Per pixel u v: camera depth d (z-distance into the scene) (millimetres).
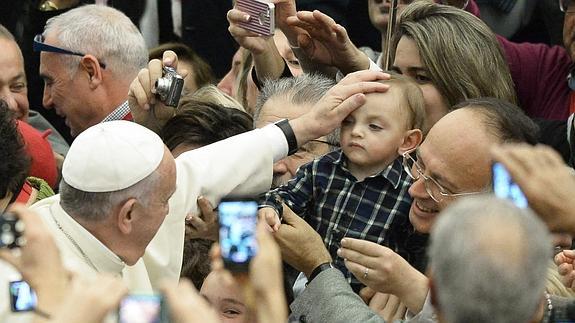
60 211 8391
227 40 15117
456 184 8227
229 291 8156
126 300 6074
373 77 9461
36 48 12156
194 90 13227
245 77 12539
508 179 6875
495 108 8375
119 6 15094
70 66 12086
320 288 8438
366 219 9477
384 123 9320
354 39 14469
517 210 5770
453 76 10000
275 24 11367
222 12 15094
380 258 8172
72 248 8305
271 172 9508
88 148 8336
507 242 5656
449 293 5711
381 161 9430
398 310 8742
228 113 10531
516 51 12047
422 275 8211
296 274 9539
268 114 10422
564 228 6809
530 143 8320
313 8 14430
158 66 10797
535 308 5738
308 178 9641
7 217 6824
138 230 8375
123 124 8555
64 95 12188
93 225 8328
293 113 10375
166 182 8398
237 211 6781
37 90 14500
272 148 9484
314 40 10898
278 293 5816
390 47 10633
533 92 11969
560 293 7711
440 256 5750
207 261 9328
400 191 9469
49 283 6102
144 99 10719
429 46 10047
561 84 11883
